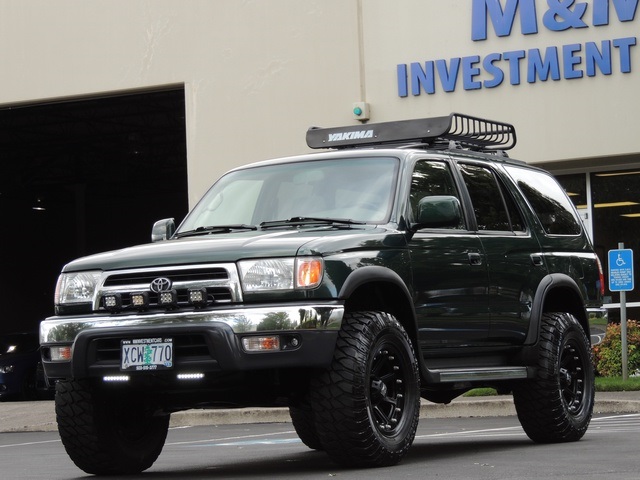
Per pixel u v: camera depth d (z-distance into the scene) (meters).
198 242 12.39
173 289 11.91
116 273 12.34
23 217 78.00
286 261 11.74
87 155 69.94
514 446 15.02
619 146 29.88
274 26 33.97
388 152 13.87
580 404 15.73
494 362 14.71
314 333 11.52
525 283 14.92
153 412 13.24
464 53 31.47
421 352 12.99
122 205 81.31
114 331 11.98
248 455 15.98
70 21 36.41
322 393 11.75
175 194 80.50
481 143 16.55
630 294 30.98
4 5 37.09
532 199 15.85
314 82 33.38
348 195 13.49
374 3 32.59
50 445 20.89
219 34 34.59
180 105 55.31
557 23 30.41
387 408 12.43
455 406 23.77
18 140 61.97
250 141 34.12
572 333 15.61
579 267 16.31
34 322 77.94
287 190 13.93
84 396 12.87
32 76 36.78
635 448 13.91
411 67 32.06
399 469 11.90
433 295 13.23
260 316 11.50
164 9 35.28
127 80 35.69
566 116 30.34
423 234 13.30
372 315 12.18
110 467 13.19
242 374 11.93
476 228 14.33
